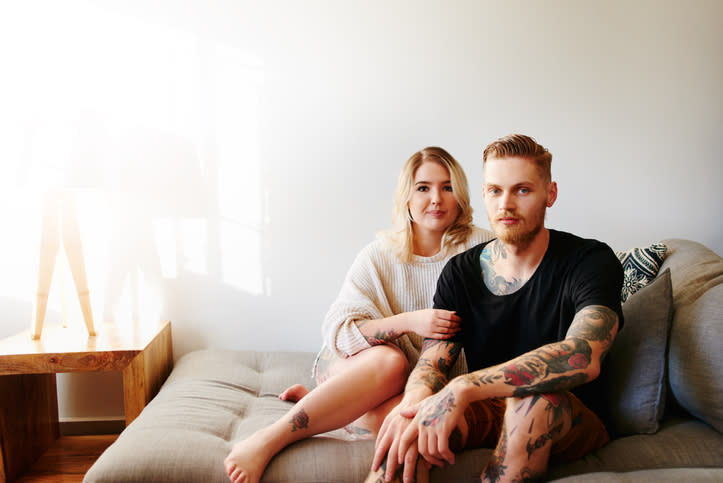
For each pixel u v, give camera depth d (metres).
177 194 1.99
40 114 1.60
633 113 2.09
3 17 1.88
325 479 1.06
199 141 1.98
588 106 2.08
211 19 1.96
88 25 1.91
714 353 1.07
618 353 1.20
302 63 2.00
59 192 1.74
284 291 2.06
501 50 2.04
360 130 2.03
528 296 1.13
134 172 1.96
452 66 2.04
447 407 0.92
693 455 1.02
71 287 1.97
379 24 2.01
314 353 2.02
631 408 1.12
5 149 1.90
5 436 1.60
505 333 1.16
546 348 0.95
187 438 1.21
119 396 2.02
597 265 1.06
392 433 0.98
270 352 1.99
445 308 1.23
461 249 1.46
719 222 2.14
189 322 2.03
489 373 0.94
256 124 2.00
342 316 1.35
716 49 2.09
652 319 1.15
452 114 2.05
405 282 1.47
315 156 2.03
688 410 1.15
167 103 1.96
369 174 2.05
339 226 2.05
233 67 1.98
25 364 1.55
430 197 1.42
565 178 2.11
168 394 1.53
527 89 2.06
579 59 2.06
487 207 1.13
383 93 2.03
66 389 2.00
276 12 1.98
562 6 2.04
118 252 1.98
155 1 1.94
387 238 1.50
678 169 2.12
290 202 2.03
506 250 1.16
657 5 2.06
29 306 1.95
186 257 2.01
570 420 0.95
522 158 1.06
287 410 1.50
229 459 1.08
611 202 2.12
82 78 1.92
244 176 2.01
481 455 1.06
